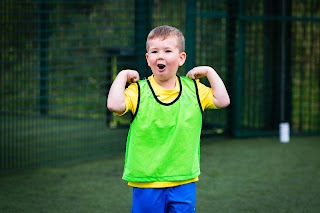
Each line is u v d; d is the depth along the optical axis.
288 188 5.77
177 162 3.62
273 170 6.52
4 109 8.77
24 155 7.01
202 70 3.73
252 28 8.55
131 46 8.67
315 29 8.79
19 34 9.38
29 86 9.72
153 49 3.59
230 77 8.38
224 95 3.71
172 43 3.59
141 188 3.63
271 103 8.61
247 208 5.12
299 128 8.85
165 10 8.21
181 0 8.11
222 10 8.44
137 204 3.66
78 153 7.45
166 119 3.60
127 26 8.90
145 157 3.60
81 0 9.66
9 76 9.37
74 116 9.77
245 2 8.45
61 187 5.85
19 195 5.56
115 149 7.68
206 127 8.41
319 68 8.96
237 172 6.43
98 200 5.39
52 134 8.41
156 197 3.62
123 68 8.38
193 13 7.73
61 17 9.86
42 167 6.73
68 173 6.45
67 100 10.02
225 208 5.12
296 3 8.59
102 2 9.52
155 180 3.60
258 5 8.46
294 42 8.71
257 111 8.73
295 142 8.11
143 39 8.11
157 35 3.59
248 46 8.47
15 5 9.26
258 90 8.66
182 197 3.64
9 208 5.13
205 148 7.70
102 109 9.05
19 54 9.47
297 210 5.06
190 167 3.64
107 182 6.05
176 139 3.61
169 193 3.63
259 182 6.00
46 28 9.70
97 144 7.93
